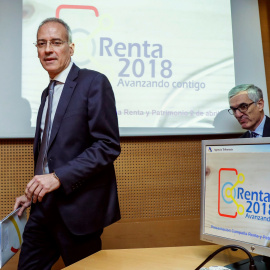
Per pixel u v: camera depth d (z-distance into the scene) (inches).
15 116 88.7
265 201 37.2
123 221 94.0
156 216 95.8
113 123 56.8
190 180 98.0
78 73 59.2
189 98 96.4
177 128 95.2
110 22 94.3
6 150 90.1
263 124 87.0
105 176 57.0
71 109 55.9
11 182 90.0
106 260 42.5
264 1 106.6
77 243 54.1
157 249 47.6
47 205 53.8
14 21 90.4
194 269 38.5
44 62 59.9
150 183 95.7
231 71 99.7
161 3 97.3
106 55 93.4
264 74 102.1
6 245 43.4
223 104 98.3
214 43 99.3
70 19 92.4
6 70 89.0
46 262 57.2
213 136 99.6
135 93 93.9
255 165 38.8
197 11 99.2
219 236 41.3
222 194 41.8
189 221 97.4
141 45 95.3
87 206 53.9
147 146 96.0
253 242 37.6
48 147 55.6
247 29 102.6
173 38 97.1
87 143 57.0
